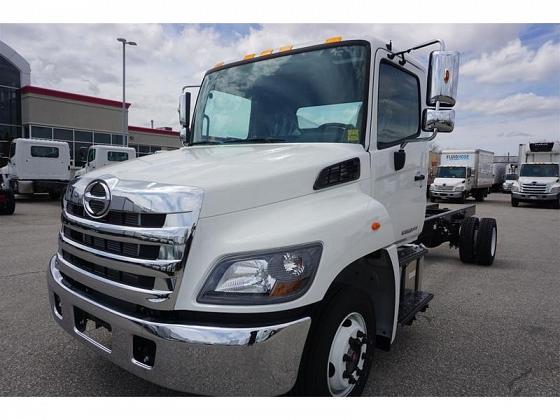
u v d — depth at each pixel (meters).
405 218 4.04
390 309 3.33
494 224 7.91
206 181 2.45
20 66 26.95
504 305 5.56
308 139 3.52
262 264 2.31
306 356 2.58
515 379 3.55
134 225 2.41
